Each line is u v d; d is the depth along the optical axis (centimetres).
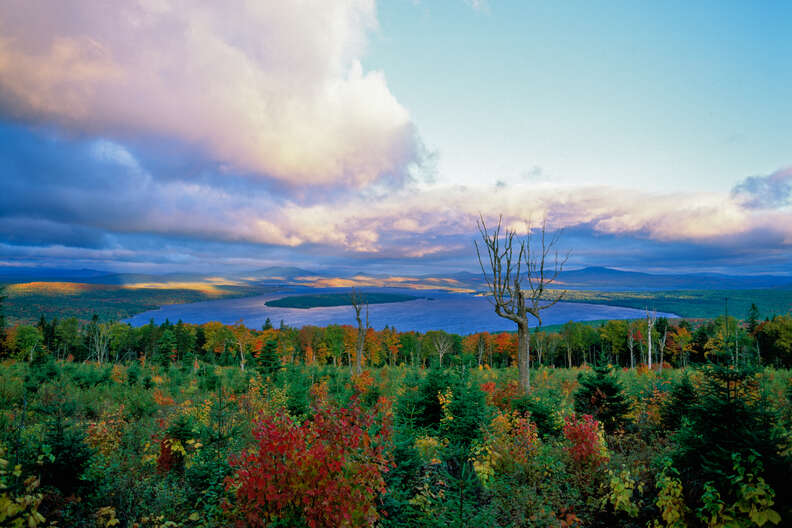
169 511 668
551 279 1888
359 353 3247
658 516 631
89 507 669
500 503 699
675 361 5462
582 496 754
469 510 635
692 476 643
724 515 528
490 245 1883
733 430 594
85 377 2080
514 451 873
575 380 2100
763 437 557
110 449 967
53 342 7475
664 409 1102
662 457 741
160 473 838
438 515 625
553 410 1225
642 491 691
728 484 550
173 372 2823
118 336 7444
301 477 507
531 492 734
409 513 641
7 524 471
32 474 635
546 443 1051
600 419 1206
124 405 1510
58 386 1619
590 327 7450
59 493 650
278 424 561
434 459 848
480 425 994
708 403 639
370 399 1659
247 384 2252
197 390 2200
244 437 1055
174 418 1127
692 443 644
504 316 1891
